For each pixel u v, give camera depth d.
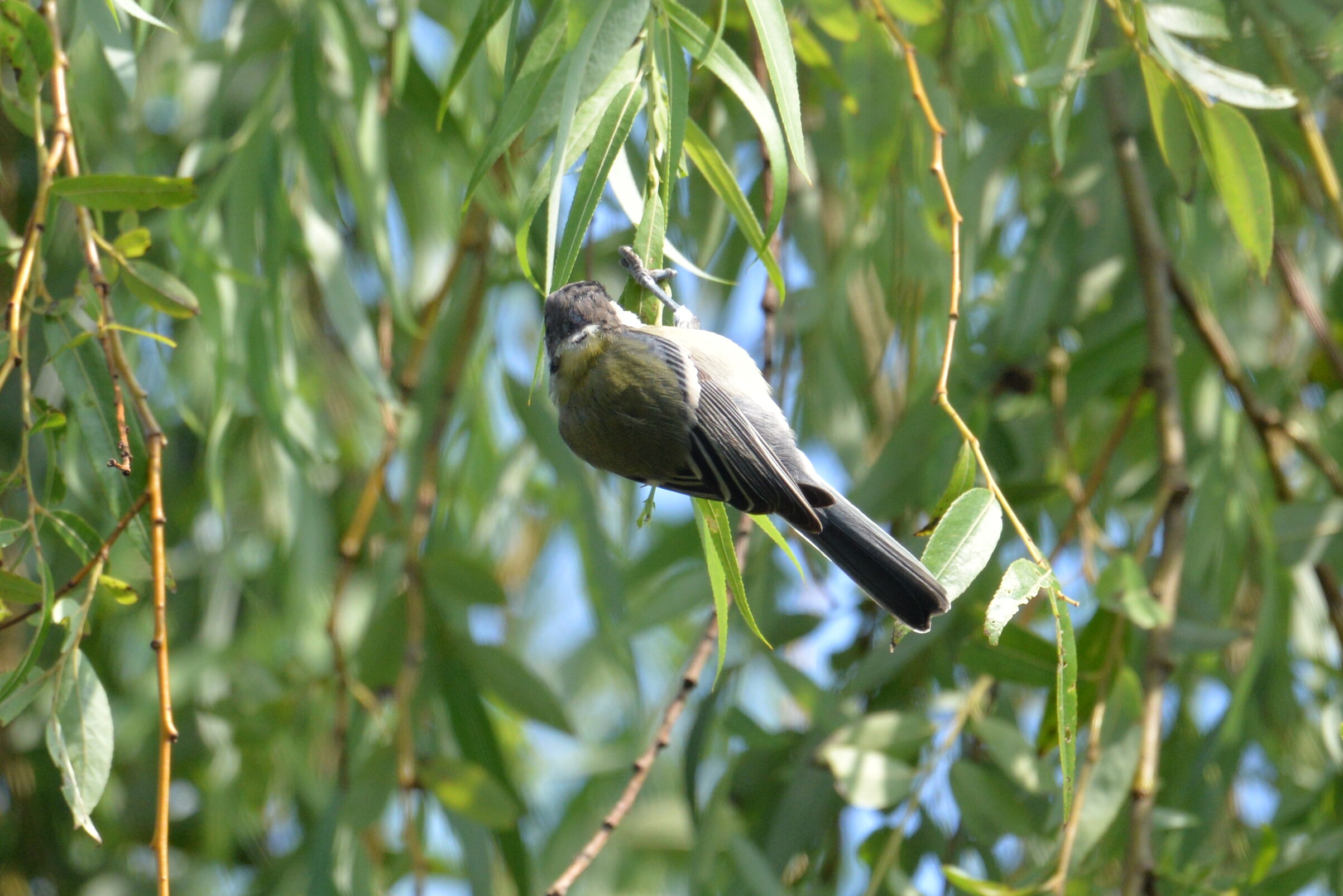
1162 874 6.91
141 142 9.78
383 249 8.18
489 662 8.70
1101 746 7.04
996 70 9.76
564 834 10.92
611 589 8.85
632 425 5.80
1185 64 5.85
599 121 5.05
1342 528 8.20
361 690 8.10
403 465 9.50
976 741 8.10
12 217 9.45
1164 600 7.48
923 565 4.83
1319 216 9.91
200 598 10.19
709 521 5.70
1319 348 9.69
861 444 9.62
